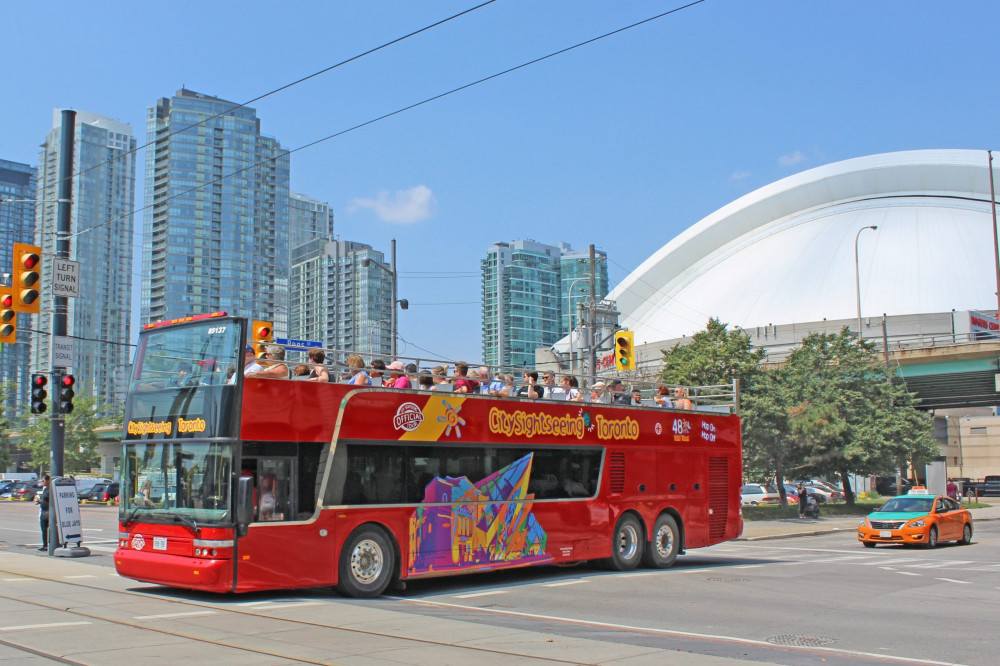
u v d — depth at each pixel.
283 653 9.16
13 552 22.55
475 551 15.62
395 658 8.98
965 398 69.31
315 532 13.32
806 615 12.90
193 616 11.63
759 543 30.72
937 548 27.66
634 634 11.00
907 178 90.31
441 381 15.99
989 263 73.75
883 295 73.06
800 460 42.88
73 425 78.69
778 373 44.47
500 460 16.38
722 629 11.60
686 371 41.09
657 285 100.44
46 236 59.38
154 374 13.86
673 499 20.27
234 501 12.45
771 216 96.75
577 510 17.77
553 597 14.73
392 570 14.51
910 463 51.66
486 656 9.16
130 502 13.69
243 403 12.77
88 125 77.56
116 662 8.55
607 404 18.98
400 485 14.63
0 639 9.79
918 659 9.66
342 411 13.91
